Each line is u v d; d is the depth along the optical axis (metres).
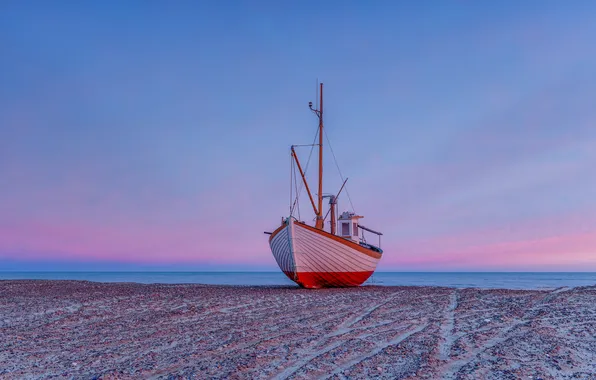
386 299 20.70
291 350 9.41
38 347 10.03
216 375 7.57
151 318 14.43
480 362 8.34
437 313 15.54
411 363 8.28
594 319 14.02
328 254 28.14
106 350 9.66
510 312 15.78
